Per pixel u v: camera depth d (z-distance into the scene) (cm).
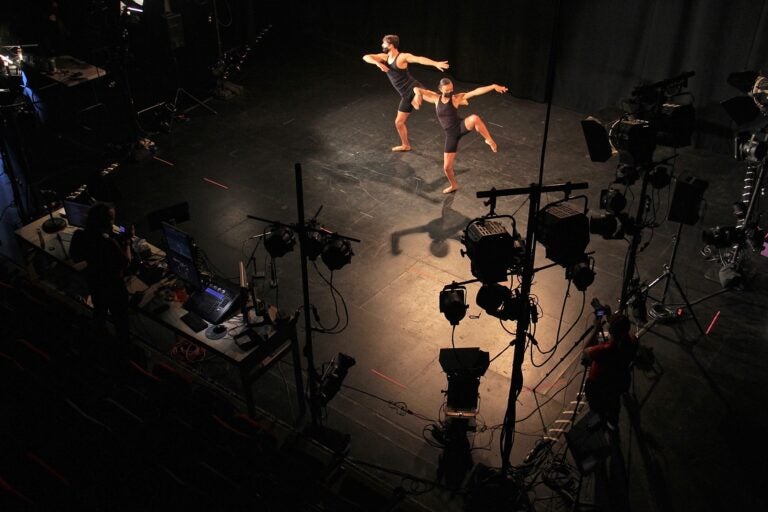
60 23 1234
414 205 1057
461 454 704
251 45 1501
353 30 1519
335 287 908
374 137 1227
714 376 785
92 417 629
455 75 1417
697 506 658
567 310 870
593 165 1143
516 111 1304
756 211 999
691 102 737
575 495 658
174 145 1202
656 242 975
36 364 676
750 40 1077
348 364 681
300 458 630
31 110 1063
